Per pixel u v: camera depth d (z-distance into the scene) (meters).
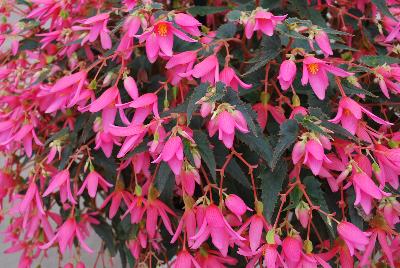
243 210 0.62
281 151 0.61
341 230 0.61
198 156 0.62
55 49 0.80
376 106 0.74
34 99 0.76
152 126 0.63
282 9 0.76
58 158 0.78
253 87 0.68
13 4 0.87
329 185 0.68
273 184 0.63
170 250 0.78
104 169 0.77
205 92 0.60
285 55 0.65
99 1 0.77
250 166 0.65
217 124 0.60
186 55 0.65
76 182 0.75
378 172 0.63
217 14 0.85
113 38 0.77
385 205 0.66
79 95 0.67
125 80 0.66
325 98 0.68
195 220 0.64
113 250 0.81
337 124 0.61
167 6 0.84
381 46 0.80
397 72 0.65
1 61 0.85
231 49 0.76
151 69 0.75
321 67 0.62
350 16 0.79
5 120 0.79
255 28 0.62
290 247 0.61
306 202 0.65
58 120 0.80
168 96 0.70
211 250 0.68
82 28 0.69
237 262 0.73
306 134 0.60
